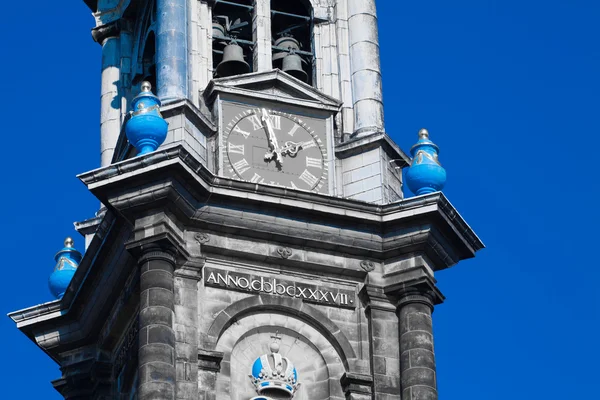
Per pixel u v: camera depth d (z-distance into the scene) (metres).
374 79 74.62
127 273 70.44
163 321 67.50
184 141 70.81
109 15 78.62
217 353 68.12
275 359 69.19
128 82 77.31
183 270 68.94
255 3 75.19
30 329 73.69
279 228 70.25
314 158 72.62
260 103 72.81
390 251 70.94
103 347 72.56
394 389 69.25
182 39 73.31
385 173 72.56
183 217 69.38
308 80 75.38
